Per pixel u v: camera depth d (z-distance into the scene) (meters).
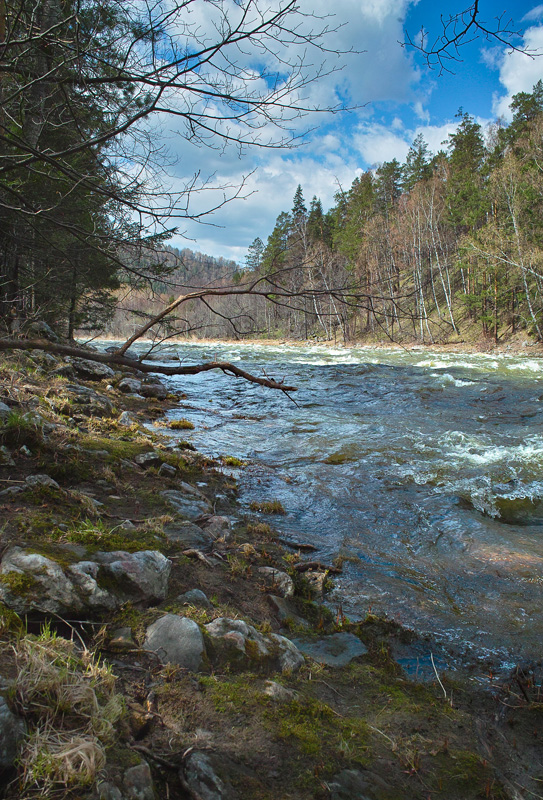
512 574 4.11
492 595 3.79
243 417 10.18
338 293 3.26
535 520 5.31
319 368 19.67
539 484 6.30
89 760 1.47
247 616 2.95
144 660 2.20
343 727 2.18
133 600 2.57
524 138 34.94
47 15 3.61
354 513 5.31
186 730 1.88
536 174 28.34
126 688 2.02
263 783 1.74
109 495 4.25
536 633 3.33
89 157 3.92
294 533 4.70
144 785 1.54
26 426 4.44
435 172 50.62
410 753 2.11
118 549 2.91
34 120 4.56
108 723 1.69
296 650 2.69
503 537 4.84
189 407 10.92
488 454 7.54
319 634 3.09
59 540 2.85
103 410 7.29
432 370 18.61
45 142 5.10
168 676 2.13
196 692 2.09
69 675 1.81
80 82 3.30
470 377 16.53
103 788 1.45
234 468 6.51
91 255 5.25
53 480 3.87
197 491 5.05
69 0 3.29
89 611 2.36
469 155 43.50
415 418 10.26
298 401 12.37
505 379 15.89
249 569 3.60
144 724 1.84
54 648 1.97
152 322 3.54
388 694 2.57
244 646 2.51
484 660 3.04
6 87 4.54
